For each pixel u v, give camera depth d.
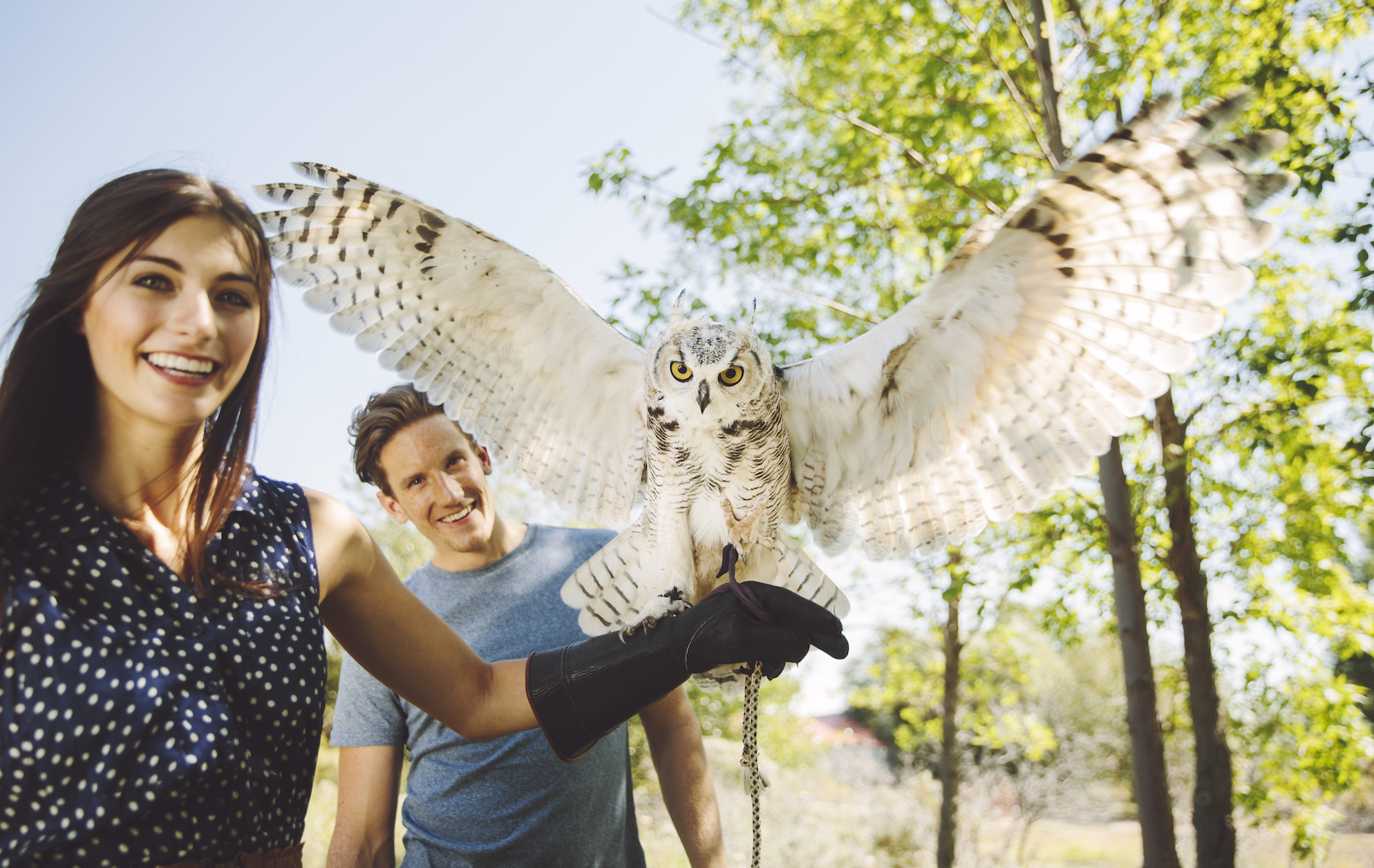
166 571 1.21
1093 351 2.11
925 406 2.31
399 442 2.43
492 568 2.49
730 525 2.33
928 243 6.46
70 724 1.07
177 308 1.19
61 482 1.22
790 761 13.40
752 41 6.68
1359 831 11.18
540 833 2.19
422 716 2.32
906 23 6.04
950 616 8.06
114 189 1.23
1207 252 1.89
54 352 1.22
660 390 2.30
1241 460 5.55
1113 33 5.48
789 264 6.32
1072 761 11.86
